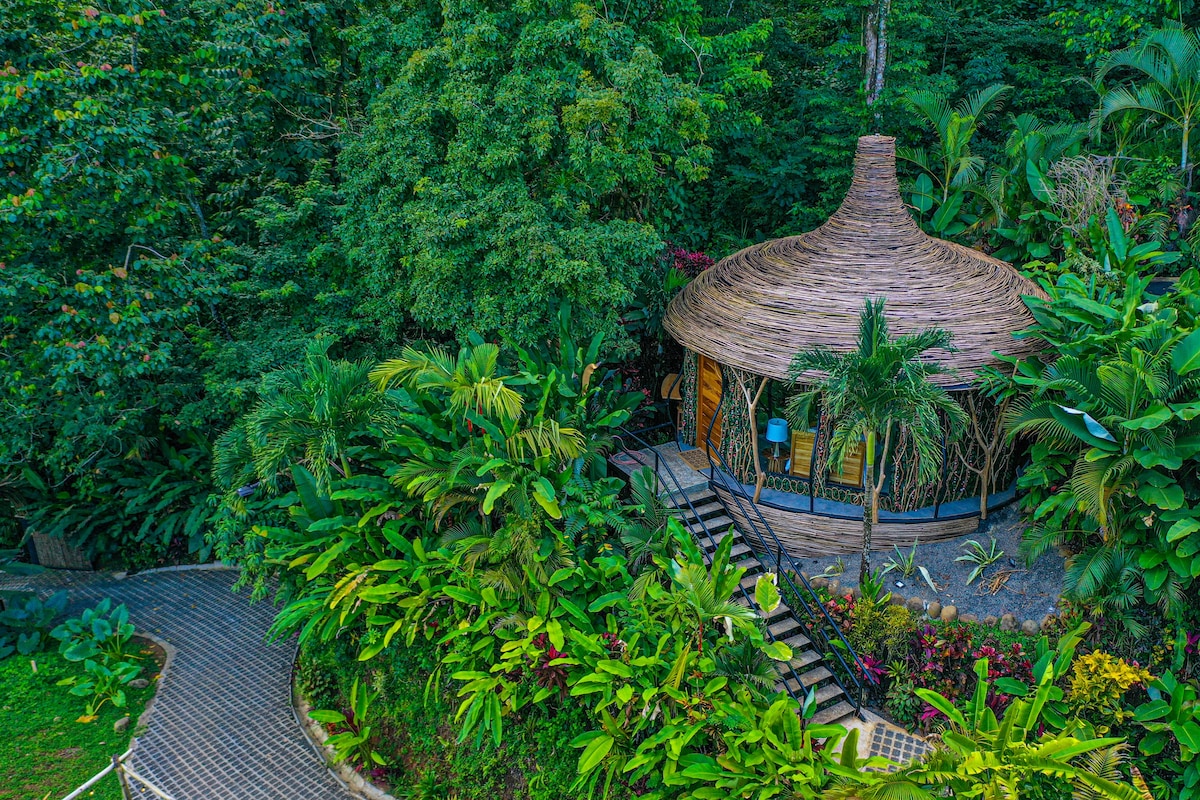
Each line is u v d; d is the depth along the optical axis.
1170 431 11.05
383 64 14.96
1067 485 12.05
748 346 13.46
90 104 12.30
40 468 17.70
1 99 12.05
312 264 15.46
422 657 12.46
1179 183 16.48
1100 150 18.78
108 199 13.62
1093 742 9.10
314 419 12.52
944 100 18.55
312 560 13.44
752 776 9.81
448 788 11.88
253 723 13.14
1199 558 10.80
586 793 10.78
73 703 13.45
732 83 18.41
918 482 13.23
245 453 13.50
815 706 11.23
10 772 11.97
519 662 11.34
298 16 15.19
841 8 20.31
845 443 11.20
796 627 12.63
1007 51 22.14
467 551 12.33
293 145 16.59
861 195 14.40
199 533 17.28
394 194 14.15
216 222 16.59
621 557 12.47
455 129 14.44
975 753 9.19
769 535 14.07
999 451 13.51
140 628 15.42
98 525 17.42
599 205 16.08
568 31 13.12
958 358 12.72
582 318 14.43
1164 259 15.02
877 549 13.59
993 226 17.95
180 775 12.11
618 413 13.66
